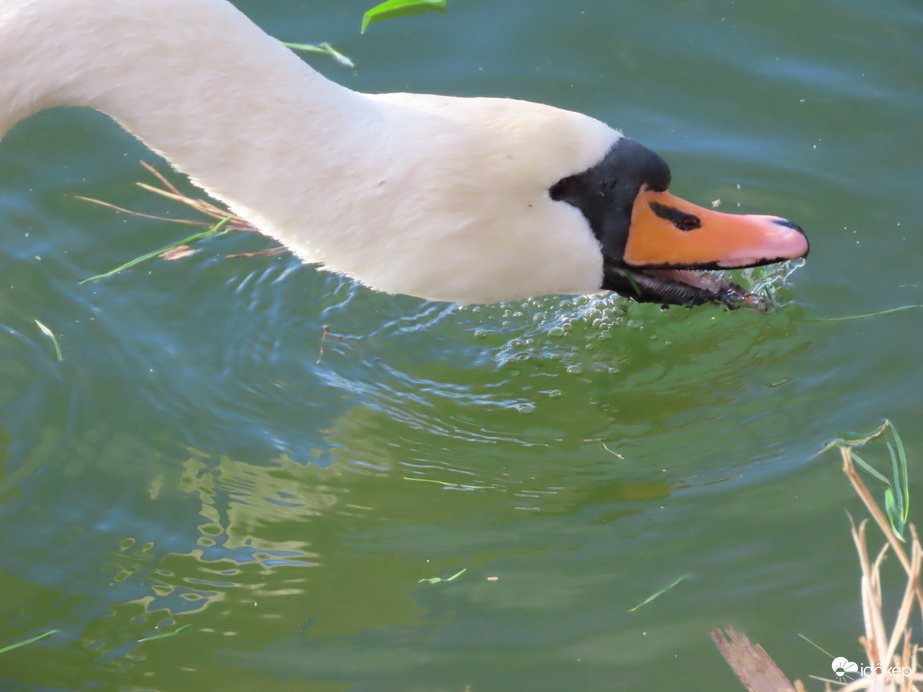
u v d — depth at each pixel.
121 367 9.54
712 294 8.35
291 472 8.80
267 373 9.63
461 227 7.79
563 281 8.12
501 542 8.24
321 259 8.04
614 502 8.54
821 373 9.56
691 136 11.82
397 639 7.51
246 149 7.78
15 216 10.86
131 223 10.90
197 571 8.02
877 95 12.19
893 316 9.99
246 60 7.78
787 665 7.22
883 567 7.82
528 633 7.51
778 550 8.01
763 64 12.59
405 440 9.13
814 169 11.43
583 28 13.04
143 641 7.54
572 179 7.90
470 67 12.55
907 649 6.36
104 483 8.64
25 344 9.66
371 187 7.73
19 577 7.95
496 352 10.05
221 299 10.27
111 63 7.78
